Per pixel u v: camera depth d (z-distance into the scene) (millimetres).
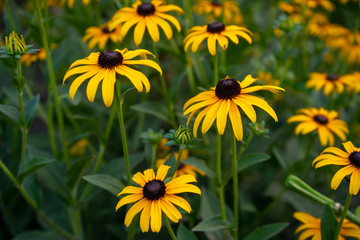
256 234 595
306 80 810
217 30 592
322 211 544
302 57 892
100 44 700
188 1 682
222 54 669
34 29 664
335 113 661
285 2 876
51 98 643
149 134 592
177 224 680
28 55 710
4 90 703
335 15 997
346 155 525
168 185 510
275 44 936
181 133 522
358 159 514
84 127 812
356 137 802
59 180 657
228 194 726
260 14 1113
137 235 678
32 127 1131
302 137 783
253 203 753
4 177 712
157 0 633
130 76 504
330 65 950
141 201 502
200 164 579
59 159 672
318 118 649
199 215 659
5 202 686
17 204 735
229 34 590
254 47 880
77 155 751
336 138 723
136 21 603
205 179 714
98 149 817
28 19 877
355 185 508
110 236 734
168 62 927
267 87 513
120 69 508
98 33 708
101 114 822
